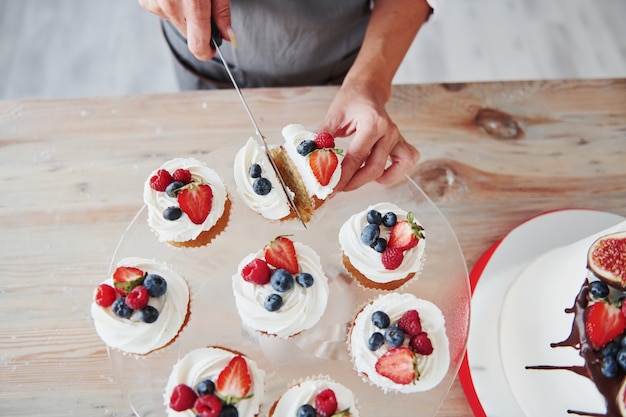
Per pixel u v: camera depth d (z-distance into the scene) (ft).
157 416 1.48
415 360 1.50
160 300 1.60
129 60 3.49
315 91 1.99
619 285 1.35
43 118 1.92
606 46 3.72
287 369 1.58
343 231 1.74
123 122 1.92
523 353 1.48
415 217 1.75
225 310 1.65
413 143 1.93
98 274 1.69
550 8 3.84
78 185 1.82
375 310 1.62
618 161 1.93
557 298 1.44
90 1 3.66
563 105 2.02
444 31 3.73
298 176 1.74
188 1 1.62
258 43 2.06
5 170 1.82
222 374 1.47
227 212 1.79
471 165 1.90
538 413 1.43
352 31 2.11
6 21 3.57
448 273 1.69
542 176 1.89
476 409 1.52
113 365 1.54
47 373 1.55
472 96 2.03
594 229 1.76
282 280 1.61
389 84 1.87
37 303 1.64
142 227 1.73
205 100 1.97
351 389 1.55
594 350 1.32
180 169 1.73
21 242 1.73
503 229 1.81
